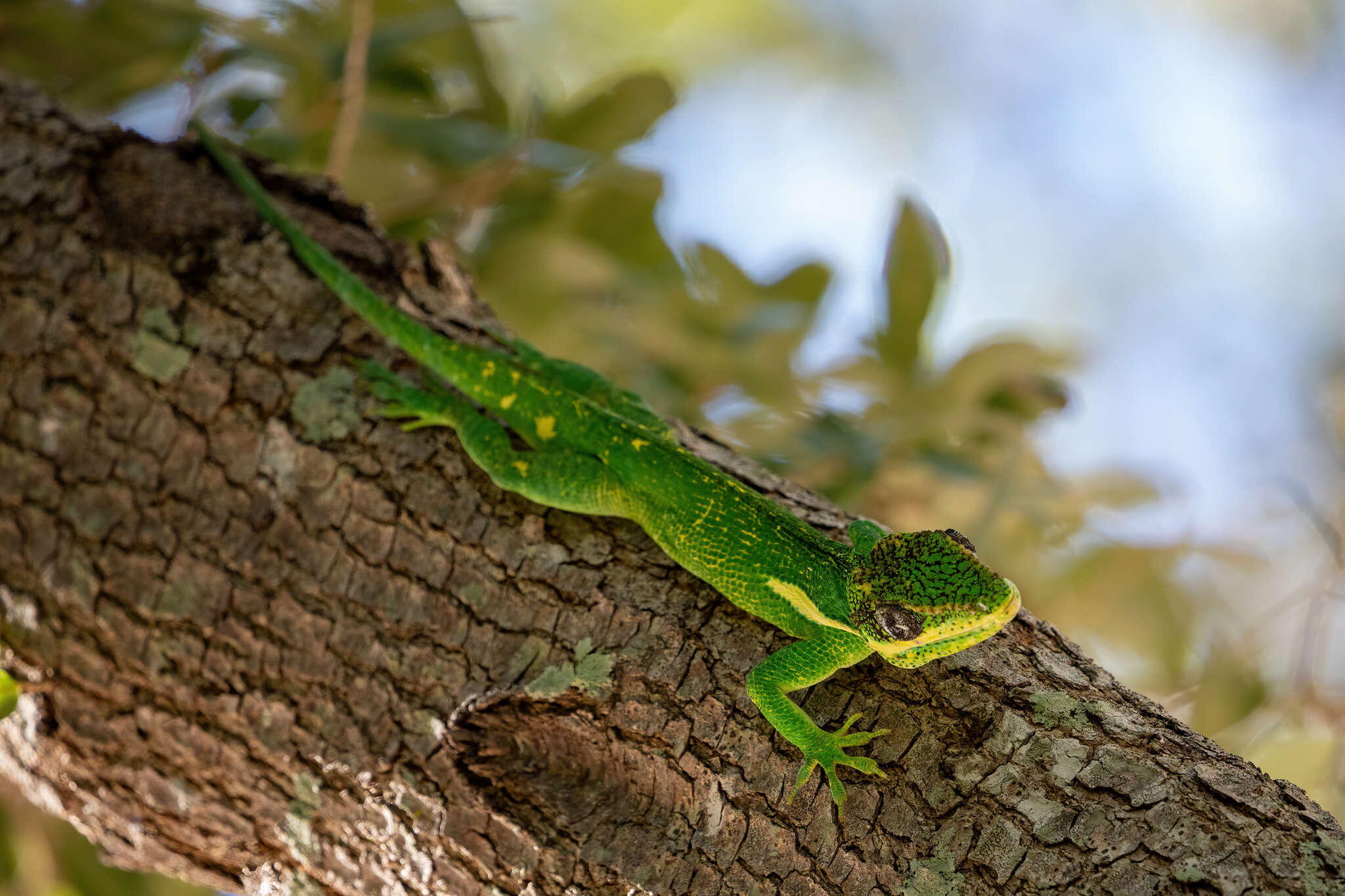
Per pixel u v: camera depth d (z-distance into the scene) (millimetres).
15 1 5562
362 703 3973
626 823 3777
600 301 6293
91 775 4137
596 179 6074
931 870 3555
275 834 4078
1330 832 3471
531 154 5918
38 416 4137
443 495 4258
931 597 3832
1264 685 6258
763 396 6113
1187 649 6324
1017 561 6074
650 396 6125
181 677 4039
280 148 5754
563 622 4051
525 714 3826
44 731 4109
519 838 3770
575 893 3699
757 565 4215
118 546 4070
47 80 5766
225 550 4082
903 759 3781
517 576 4137
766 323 5992
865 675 4113
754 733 3850
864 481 5867
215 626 4039
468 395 4742
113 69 5637
